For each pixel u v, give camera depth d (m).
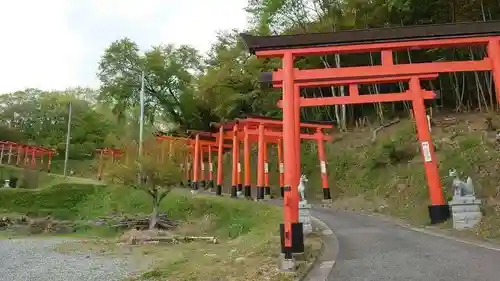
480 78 31.16
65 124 62.03
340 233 14.42
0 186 37.78
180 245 18.06
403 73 14.08
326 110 40.59
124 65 52.69
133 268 12.98
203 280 9.44
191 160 43.31
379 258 9.91
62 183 34.16
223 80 41.75
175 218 26.97
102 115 64.38
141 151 25.92
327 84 14.19
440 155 22.67
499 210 13.72
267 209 22.80
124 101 54.22
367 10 32.72
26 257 15.87
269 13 37.16
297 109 15.01
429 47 14.01
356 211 22.56
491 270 8.05
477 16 27.62
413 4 28.66
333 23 34.34
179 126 56.75
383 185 24.83
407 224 16.19
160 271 11.25
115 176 25.11
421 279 7.75
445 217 15.04
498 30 13.61
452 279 7.61
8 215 28.69
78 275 12.12
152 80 53.19
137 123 55.50
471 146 22.03
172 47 54.66
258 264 10.28
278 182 37.03
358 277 8.22
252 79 40.16
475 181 18.86
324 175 28.05
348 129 36.59
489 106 29.30
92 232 25.11
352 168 29.83
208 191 37.22
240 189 32.31
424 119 15.34
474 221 13.54
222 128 34.12
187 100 54.00
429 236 12.88
